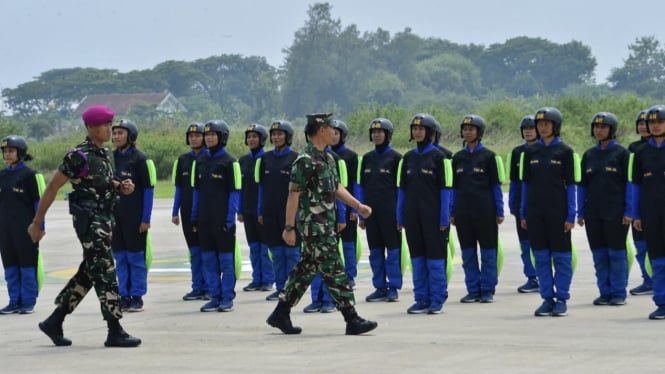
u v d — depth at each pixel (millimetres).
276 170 15234
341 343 11125
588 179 14422
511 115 61062
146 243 14758
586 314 13203
